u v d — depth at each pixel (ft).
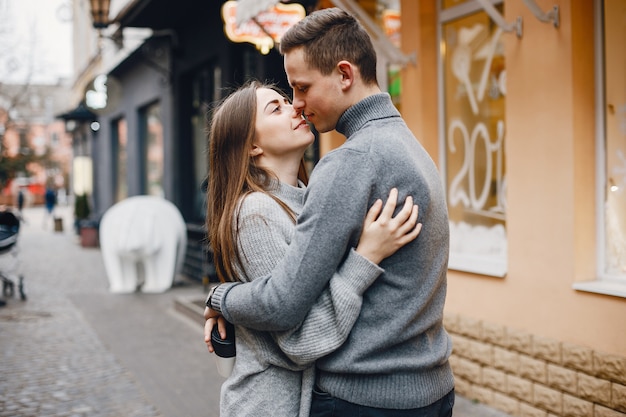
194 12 35.35
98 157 74.74
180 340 23.12
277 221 5.85
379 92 5.88
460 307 15.75
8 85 64.69
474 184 16.58
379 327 5.46
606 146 12.98
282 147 6.23
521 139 13.94
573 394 12.92
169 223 34.40
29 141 75.66
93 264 47.88
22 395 17.01
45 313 28.55
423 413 5.61
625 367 11.88
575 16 12.78
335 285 5.33
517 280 14.14
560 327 13.21
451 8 16.90
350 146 5.51
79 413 15.62
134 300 31.45
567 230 13.00
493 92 15.87
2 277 32.94
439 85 17.43
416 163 5.52
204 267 33.83
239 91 6.41
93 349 21.97
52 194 97.40
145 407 16.06
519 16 13.84
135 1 33.76
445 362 5.90
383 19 19.61
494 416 14.32
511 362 14.28
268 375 6.05
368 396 5.51
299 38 5.74
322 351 5.41
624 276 12.71
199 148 39.27
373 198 5.44
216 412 15.69
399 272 5.47
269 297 5.37
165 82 41.86
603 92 12.95
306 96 5.85
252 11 15.65
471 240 16.69
